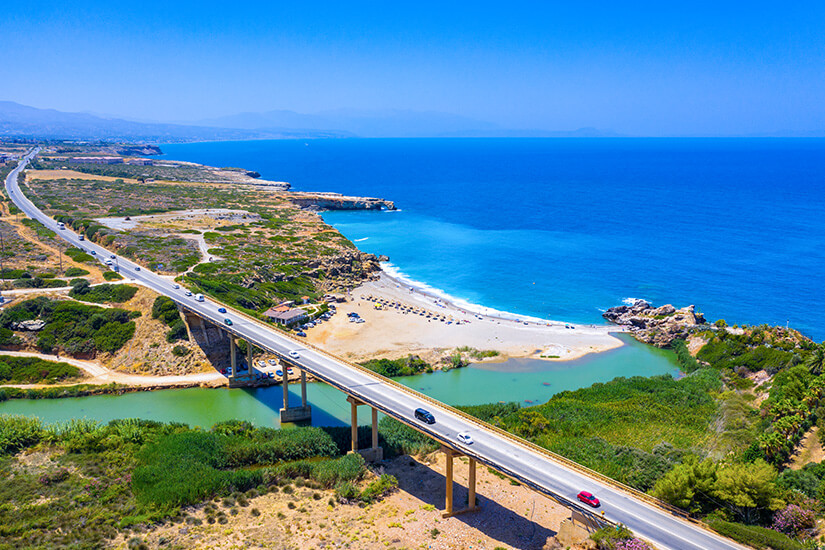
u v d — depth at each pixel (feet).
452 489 196.65
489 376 345.72
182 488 192.03
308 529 181.16
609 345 404.57
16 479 195.31
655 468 213.05
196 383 315.78
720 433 248.32
